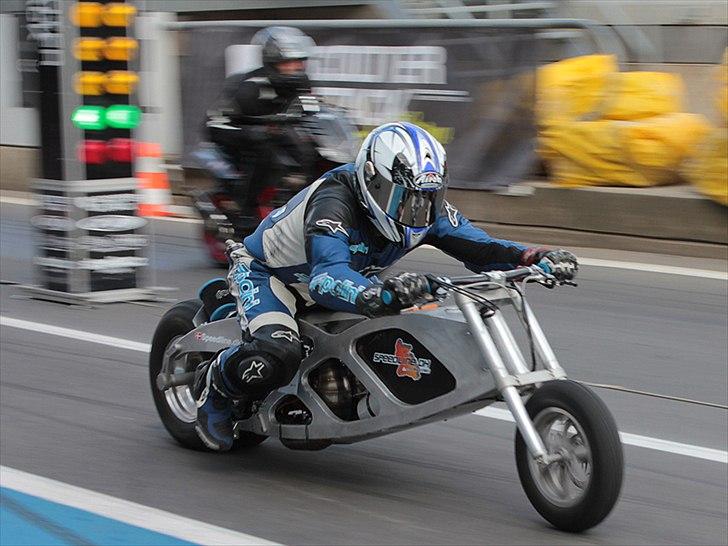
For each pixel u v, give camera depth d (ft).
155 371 31.30
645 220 59.31
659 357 40.60
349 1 92.17
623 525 25.14
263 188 55.26
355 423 25.91
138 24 81.71
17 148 86.43
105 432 31.73
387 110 67.67
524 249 26.27
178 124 78.59
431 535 24.22
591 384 37.40
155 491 26.99
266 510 25.72
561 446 23.93
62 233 49.62
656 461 29.86
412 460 29.48
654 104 62.90
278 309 26.91
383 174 24.89
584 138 61.31
